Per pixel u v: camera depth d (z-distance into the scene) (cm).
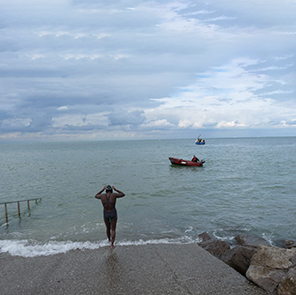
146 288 429
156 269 503
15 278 478
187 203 1266
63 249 629
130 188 1666
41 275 488
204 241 746
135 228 833
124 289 427
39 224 920
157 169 2781
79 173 2488
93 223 912
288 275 398
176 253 587
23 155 6469
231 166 2975
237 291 417
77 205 1232
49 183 1928
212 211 1126
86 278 470
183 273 484
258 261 479
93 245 654
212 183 1852
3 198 1452
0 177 2312
